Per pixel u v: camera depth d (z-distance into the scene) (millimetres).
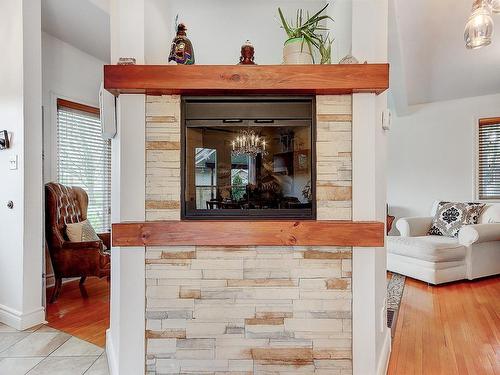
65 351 1997
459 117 4598
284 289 1611
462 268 3436
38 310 2387
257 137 1717
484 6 1990
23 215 2312
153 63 1740
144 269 1597
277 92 1604
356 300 1589
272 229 1557
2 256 2436
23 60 2311
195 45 2520
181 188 1620
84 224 3150
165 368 1612
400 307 2762
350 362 1605
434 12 2727
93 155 3807
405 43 3223
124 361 1585
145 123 1607
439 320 2492
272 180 1714
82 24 3057
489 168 4418
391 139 5109
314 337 1613
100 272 2850
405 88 4070
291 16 2402
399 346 2092
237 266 1610
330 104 1616
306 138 1662
